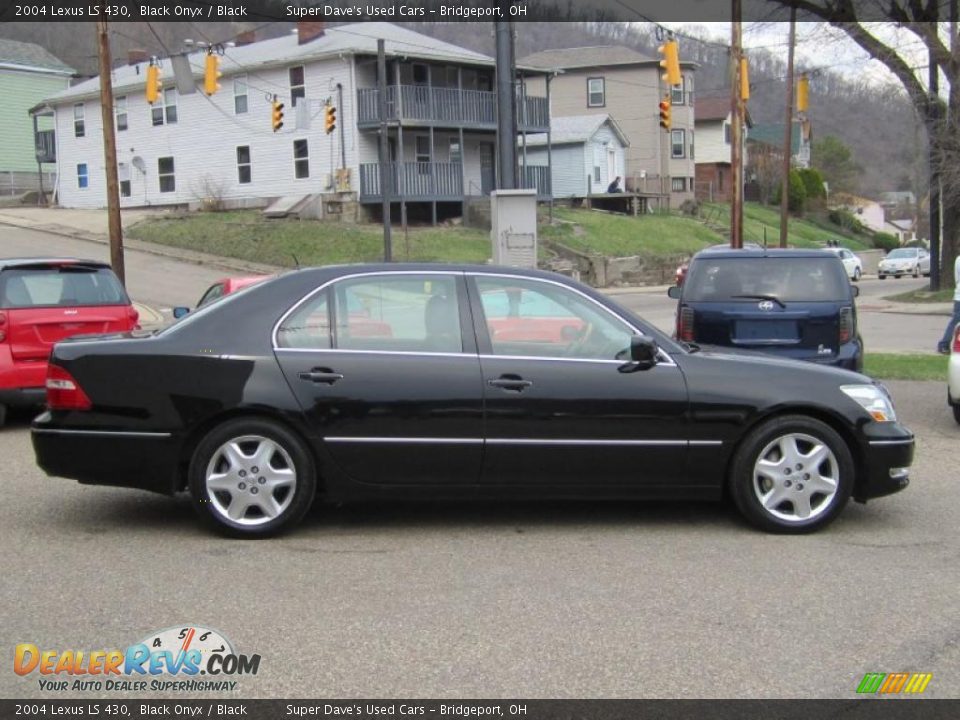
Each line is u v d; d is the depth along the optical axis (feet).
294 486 20.31
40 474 26.63
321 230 117.19
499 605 16.84
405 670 14.32
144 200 146.51
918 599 17.19
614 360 20.88
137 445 20.21
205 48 101.86
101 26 65.21
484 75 137.49
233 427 20.17
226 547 20.01
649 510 23.07
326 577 18.22
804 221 219.20
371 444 20.31
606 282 122.83
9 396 32.48
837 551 19.92
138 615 16.37
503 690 13.71
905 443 21.16
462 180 129.39
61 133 157.38
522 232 55.93
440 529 21.44
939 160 90.27
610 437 20.58
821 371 21.40
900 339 63.26
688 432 20.68
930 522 22.11
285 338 20.57
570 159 164.86
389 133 127.03
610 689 13.75
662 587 17.74
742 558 19.44
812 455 20.92
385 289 21.03
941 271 98.07
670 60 70.59
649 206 175.01
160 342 20.52
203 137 138.21
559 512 22.86
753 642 15.31
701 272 32.68
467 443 20.39
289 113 128.16
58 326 33.30
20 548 19.93
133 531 21.15
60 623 16.02
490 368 20.48
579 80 195.83
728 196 221.46
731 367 21.04
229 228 121.70
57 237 122.72
